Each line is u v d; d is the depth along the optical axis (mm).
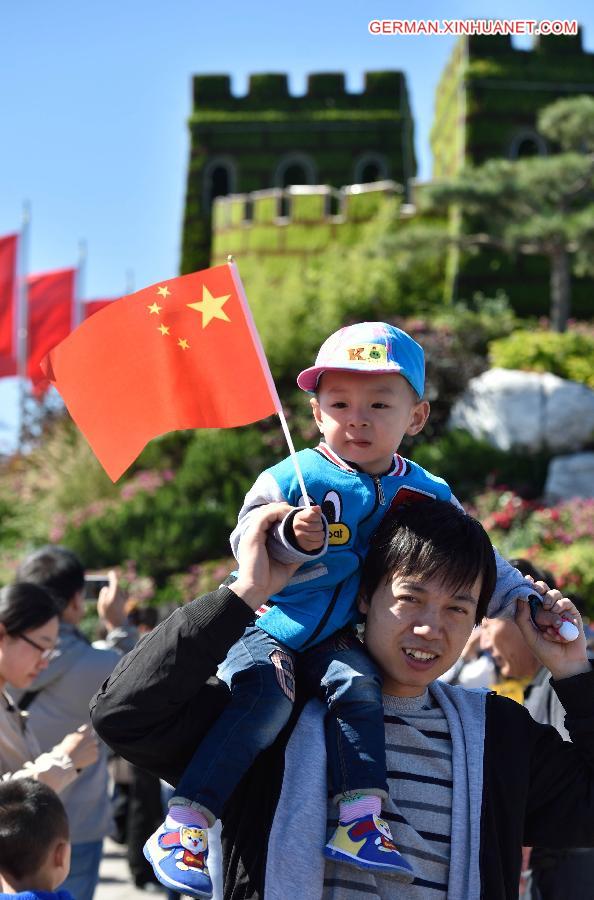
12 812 3416
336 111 27156
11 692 5070
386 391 2791
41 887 3441
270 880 2365
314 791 2443
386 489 2764
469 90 24219
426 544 2566
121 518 18750
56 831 3467
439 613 2566
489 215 19734
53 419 23469
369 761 2469
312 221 24391
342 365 2758
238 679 2590
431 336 19891
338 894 2420
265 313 20812
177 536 18156
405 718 2600
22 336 24891
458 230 22594
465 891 2436
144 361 3031
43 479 22156
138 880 8336
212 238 27047
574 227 18562
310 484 2729
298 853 2385
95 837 5176
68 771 4109
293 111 27266
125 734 2439
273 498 2727
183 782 2455
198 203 27172
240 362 2975
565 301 19984
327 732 2543
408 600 2568
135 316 3031
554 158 18766
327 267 23062
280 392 20266
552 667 2736
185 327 3012
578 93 24375
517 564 4562
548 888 4199
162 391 3021
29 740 4527
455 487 17922
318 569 2662
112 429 3035
